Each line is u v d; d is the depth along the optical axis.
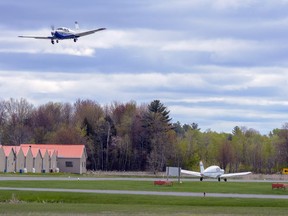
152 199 103.00
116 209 82.69
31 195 105.19
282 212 80.62
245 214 76.19
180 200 102.19
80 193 109.25
